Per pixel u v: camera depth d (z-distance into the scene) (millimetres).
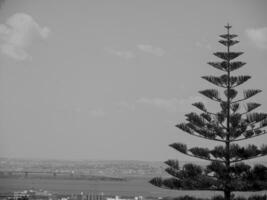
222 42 15336
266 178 15258
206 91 15258
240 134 15250
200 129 15328
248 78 15164
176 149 15461
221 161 15258
